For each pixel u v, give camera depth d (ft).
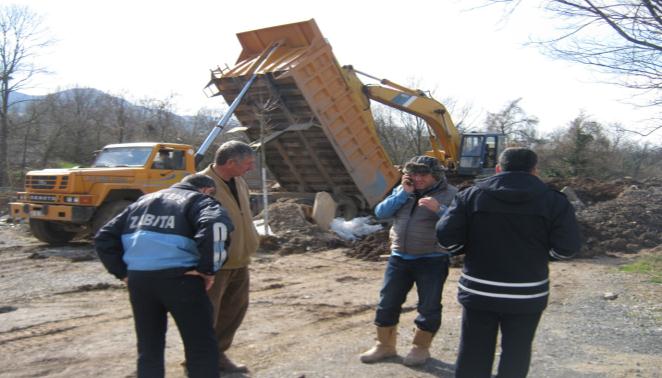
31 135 124.77
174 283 12.51
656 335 20.16
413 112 58.23
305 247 41.60
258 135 51.42
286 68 44.11
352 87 50.34
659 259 35.63
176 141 119.44
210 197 13.25
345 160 49.03
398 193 16.62
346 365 17.16
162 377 13.09
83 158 127.03
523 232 11.93
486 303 12.07
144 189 41.91
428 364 17.17
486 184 12.35
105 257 13.29
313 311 24.16
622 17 20.22
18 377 16.26
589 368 16.85
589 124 130.11
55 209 40.40
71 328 21.33
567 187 66.23
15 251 41.34
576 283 29.40
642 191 57.93
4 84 107.96
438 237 12.82
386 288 17.25
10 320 22.38
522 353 12.07
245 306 16.53
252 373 16.51
